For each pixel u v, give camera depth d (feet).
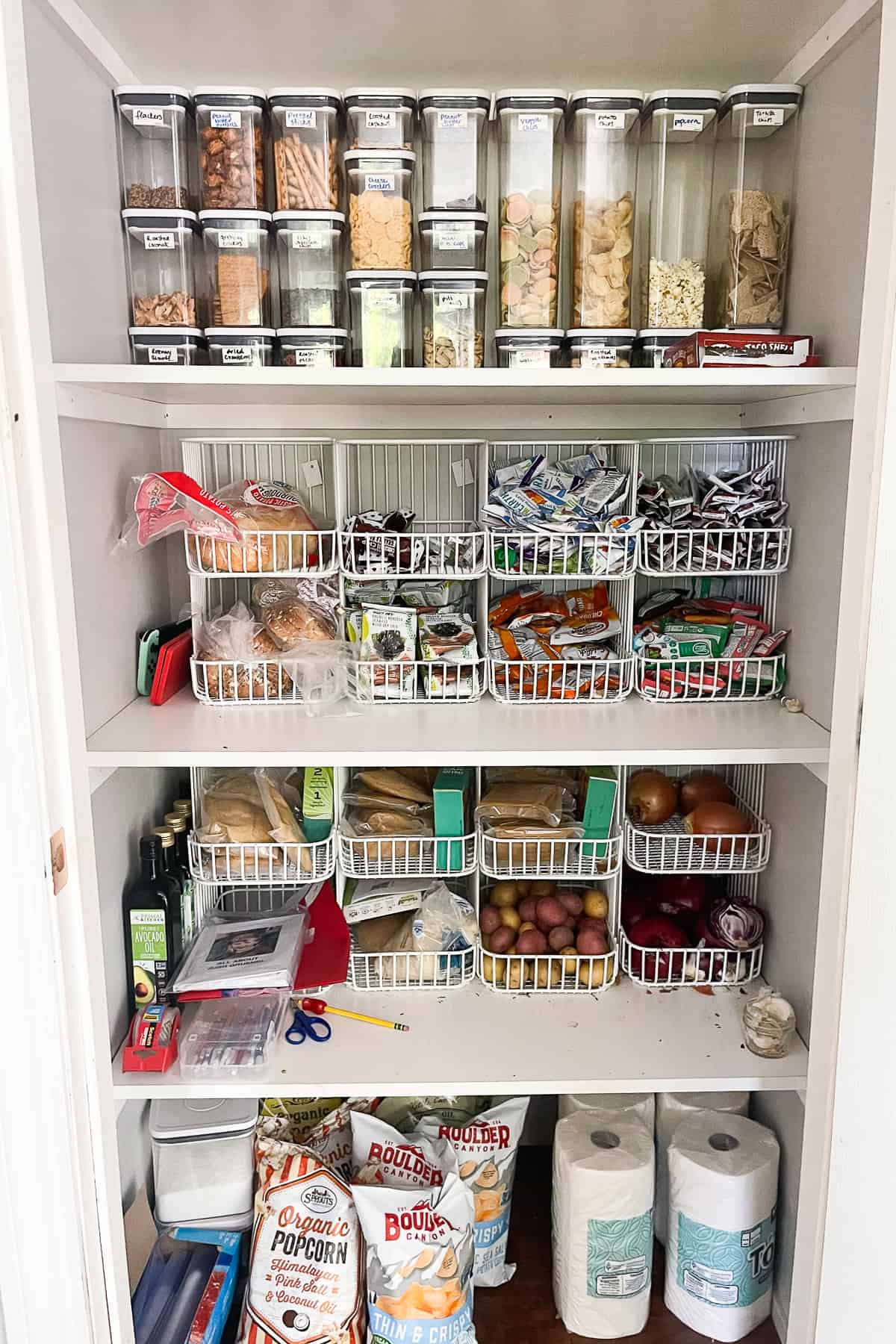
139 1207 4.83
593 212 4.27
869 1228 3.45
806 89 4.38
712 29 4.09
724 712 4.74
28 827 3.30
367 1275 4.42
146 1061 4.39
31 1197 3.58
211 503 4.46
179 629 5.14
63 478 3.71
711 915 5.14
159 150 4.26
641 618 5.20
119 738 4.18
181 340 4.32
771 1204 4.72
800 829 4.73
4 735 3.23
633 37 4.18
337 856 5.02
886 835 3.26
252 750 4.06
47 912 3.39
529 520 4.66
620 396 4.62
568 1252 4.70
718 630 4.95
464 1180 4.90
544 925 5.23
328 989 5.15
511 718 4.64
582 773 5.41
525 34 4.12
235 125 4.18
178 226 4.28
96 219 4.17
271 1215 4.58
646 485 5.05
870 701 3.31
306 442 4.92
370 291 4.26
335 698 4.82
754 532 4.70
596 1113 5.06
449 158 4.20
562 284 4.56
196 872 4.90
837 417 4.06
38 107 3.59
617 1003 5.04
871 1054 3.39
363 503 5.42
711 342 3.84
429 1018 4.90
